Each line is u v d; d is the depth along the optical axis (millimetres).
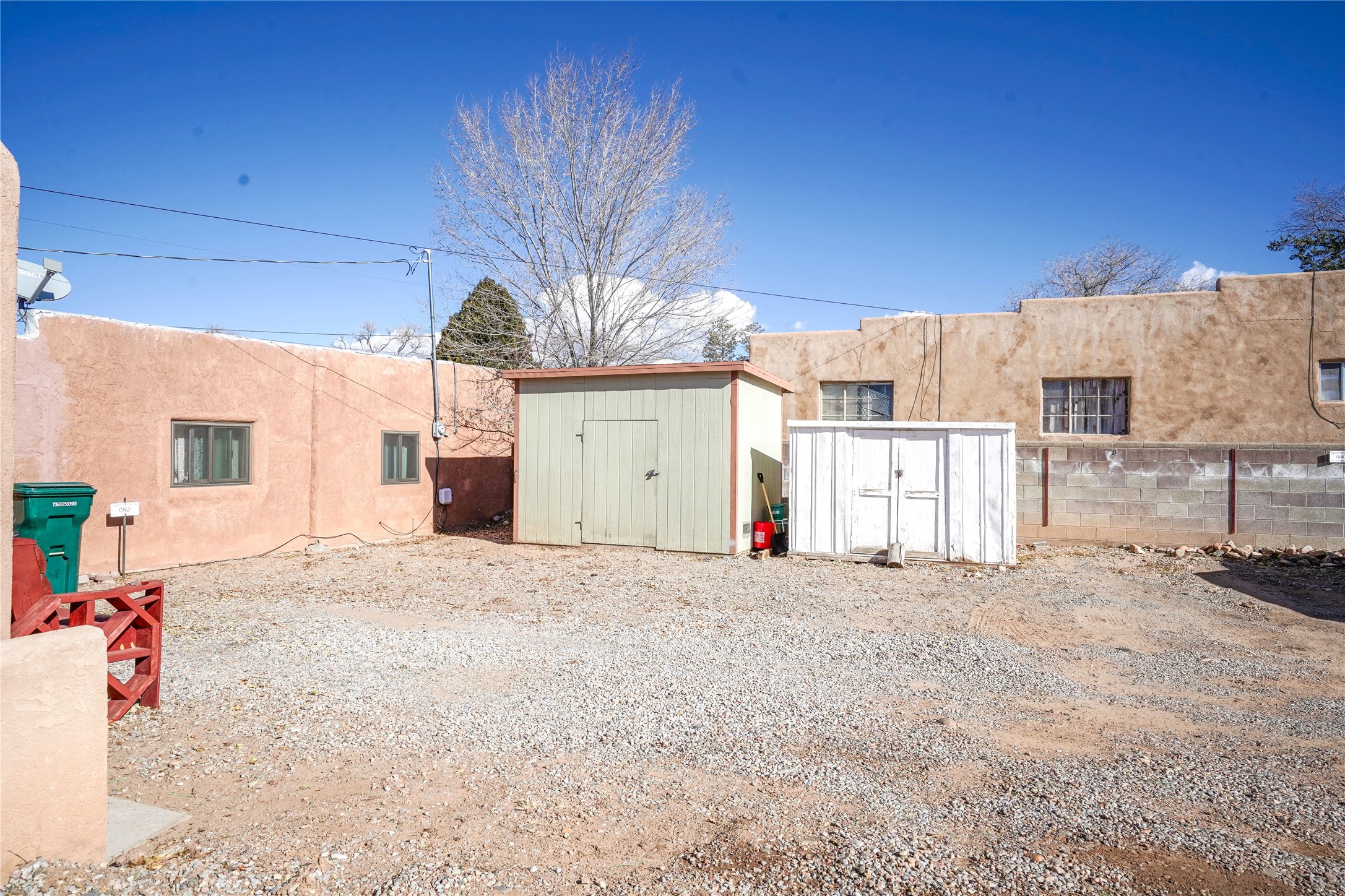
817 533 12242
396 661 6207
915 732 4754
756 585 10008
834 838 3365
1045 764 4254
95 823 3078
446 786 3896
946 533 11719
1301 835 3418
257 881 2930
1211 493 13422
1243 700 5516
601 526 13414
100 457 9727
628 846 3293
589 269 19453
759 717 4996
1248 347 13461
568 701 5266
